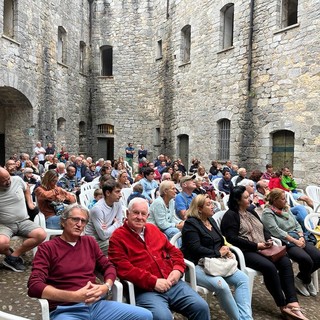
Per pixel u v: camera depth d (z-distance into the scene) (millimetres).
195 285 3289
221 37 12930
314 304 3998
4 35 11289
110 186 4082
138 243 3141
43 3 13805
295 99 10023
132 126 18516
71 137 16875
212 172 11219
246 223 4016
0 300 3561
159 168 11992
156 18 17781
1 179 4039
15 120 13570
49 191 4941
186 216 3768
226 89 12555
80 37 17562
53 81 14828
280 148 10625
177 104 15680
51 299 2523
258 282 4562
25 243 4180
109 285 2752
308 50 9648
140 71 18359
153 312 2809
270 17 10766
